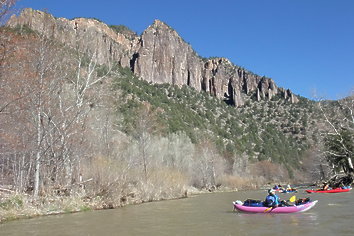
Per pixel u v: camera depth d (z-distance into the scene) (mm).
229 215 15141
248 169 74062
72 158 20406
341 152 37312
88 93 22062
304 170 87312
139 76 156875
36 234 11133
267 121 161875
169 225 12578
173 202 23484
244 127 139375
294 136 141625
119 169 23016
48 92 19094
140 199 23438
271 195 15773
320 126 37531
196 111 133250
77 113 19812
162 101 109938
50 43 18641
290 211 15125
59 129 19578
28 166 20797
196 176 47938
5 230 11906
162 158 41406
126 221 13742
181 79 177250
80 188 19703
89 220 14086
